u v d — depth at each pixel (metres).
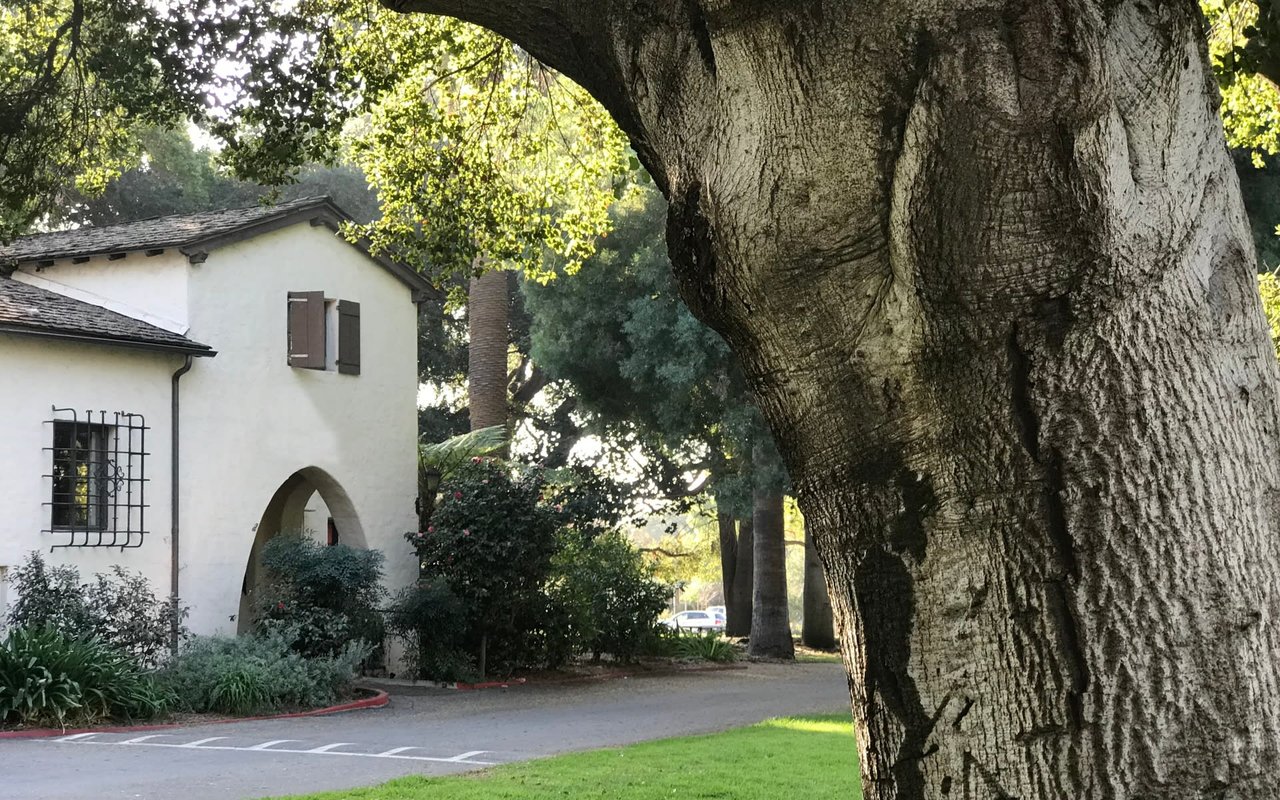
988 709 2.70
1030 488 2.64
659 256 23.48
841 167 2.65
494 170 10.73
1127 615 2.59
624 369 24.02
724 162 2.83
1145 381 2.60
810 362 2.82
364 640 16.97
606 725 13.45
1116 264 2.55
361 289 19.36
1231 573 2.60
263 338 17.61
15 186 9.28
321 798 7.77
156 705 13.23
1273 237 19.38
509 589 19.14
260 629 16.34
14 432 14.50
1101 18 2.61
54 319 15.02
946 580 2.73
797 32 2.65
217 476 16.80
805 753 10.17
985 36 2.50
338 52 9.17
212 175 33.09
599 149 11.05
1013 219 2.50
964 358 2.63
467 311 32.47
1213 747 2.56
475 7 3.54
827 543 2.98
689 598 61.97
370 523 19.14
